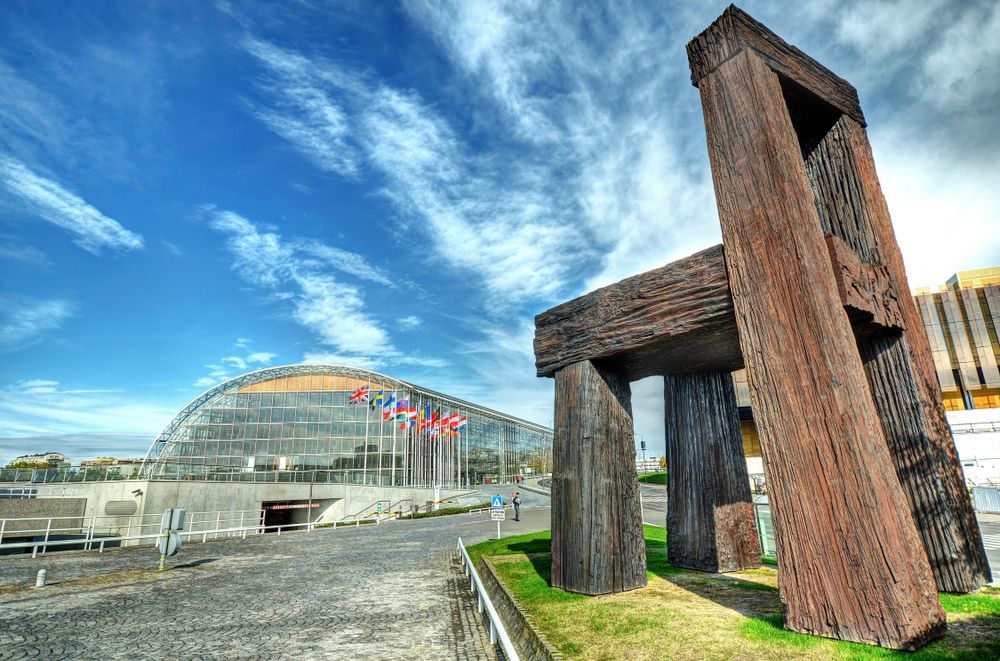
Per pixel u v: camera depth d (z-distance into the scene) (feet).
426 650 22.38
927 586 15.11
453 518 106.22
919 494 21.02
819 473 16.37
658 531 60.23
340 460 152.87
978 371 155.74
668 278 22.77
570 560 24.97
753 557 29.53
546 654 16.97
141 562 52.95
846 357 16.83
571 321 27.45
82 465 125.39
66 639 24.21
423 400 167.84
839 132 24.25
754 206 19.29
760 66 20.30
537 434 269.44
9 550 82.23
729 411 31.17
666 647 16.01
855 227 23.21
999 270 180.75
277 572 45.60
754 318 18.75
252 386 162.20
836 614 15.43
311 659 21.25
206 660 21.15
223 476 145.79
